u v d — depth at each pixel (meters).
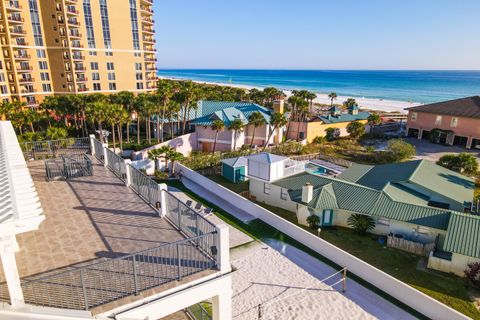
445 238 19.73
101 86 74.81
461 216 21.14
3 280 8.16
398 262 20.70
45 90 69.75
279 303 16.95
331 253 20.50
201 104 59.09
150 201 13.41
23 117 49.59
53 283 8.28
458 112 54.38
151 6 86.31
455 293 17.78
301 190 27.20
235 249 21.89
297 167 31.52
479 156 48.03
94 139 20.55
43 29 67.62
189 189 32.75
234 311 16.39
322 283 18.47
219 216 26.67
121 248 10.05
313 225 25.06
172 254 9.74
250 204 26.94
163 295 8.06
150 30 85.38
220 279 8.87
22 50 65.62
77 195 14.27
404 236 22.94
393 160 44.28
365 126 61.94
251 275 19.22
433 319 15.72
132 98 55.06
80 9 69.19
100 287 8.16
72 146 22.12
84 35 70.50
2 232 6.05
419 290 18.00
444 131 55.41
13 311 6.72
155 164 37.28
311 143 54.94
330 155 47.34
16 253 9.70
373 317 15.95
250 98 80.25
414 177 27.06
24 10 64.81
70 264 9.14
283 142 52.38
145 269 8.97
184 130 54.09
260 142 53.59
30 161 19.28
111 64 75.50
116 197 14.12
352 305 16.77
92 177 16.72
